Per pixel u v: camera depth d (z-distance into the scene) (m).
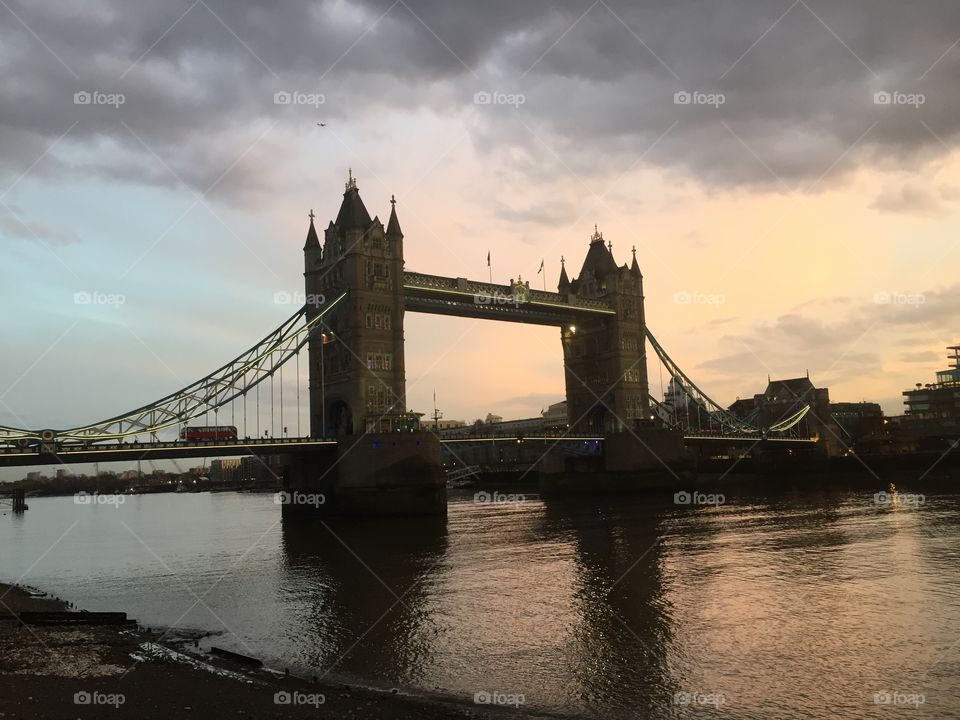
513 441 127.38
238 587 53.03
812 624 38.44
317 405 110.94
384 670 32.31
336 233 110.44
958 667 31.41
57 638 37.25
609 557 61.03
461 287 118.44
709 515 93.06
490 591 48.50
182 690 28.31
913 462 156.88
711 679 30.59
